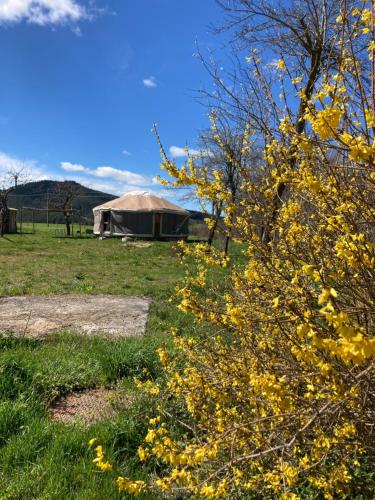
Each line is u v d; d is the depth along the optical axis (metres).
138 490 2.14
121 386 4.63
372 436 2.25
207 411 2.74
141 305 9.27
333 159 2.44
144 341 6.04
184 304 2.47
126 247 24.59
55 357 5.32
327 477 2.31
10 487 2.91
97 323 7.60
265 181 2.72
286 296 2.29
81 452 3.35
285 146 2.54
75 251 21.73
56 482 2.97
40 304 9.18
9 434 3.55
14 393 4.25
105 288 11.40
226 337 3.49
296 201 2.62
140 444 3.48
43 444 3.45
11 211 37.16
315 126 1.65
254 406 2.47
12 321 7.57
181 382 2.80
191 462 1.97
